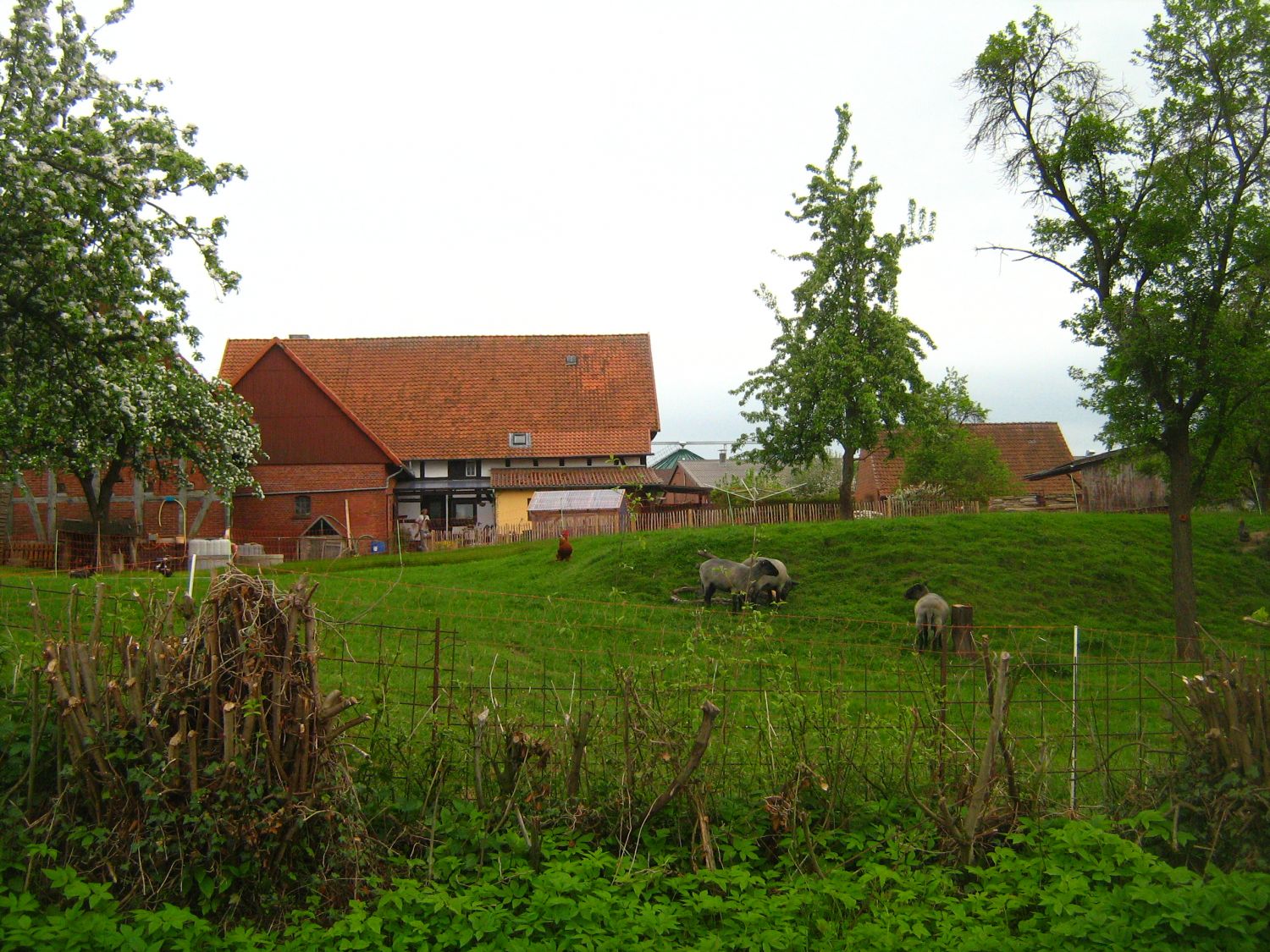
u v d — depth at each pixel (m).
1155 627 23.16
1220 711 7.70
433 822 7.34
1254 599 25.20
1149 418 20.62
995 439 64.88
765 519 40.53
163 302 18.22
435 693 8.87
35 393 18.72
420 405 57.53
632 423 57.22
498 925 6.39
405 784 7.88
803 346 35.66
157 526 45.94
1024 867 7.29
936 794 8.06
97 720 6.92
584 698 8.84
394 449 55.06
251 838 6.58
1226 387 20.06
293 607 6.96
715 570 22.30
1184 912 6.45
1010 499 46.34
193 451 31.08
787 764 8.12
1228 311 20.48
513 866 7.18
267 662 6.83
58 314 17.38
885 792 8.41
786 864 7.57
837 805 8.23
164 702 6.85
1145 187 20.42
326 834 6.88
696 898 6.91
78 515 44.09
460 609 19.95
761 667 8.72
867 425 34.59
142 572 24.08
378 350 60.41
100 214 16.81
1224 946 6.34
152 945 5.91
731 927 6.68
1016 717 11.86
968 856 7.66
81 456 25.03
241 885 6.67
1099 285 21.09
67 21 18.25
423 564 34.69
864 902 7.11
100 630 7.41
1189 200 19.94
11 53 17.58
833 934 6.63
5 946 5.73
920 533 27.25
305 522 48.56
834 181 35.66
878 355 35.00
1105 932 6.40
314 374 54.47
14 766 7.20
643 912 6.65
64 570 29.86
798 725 8.16
